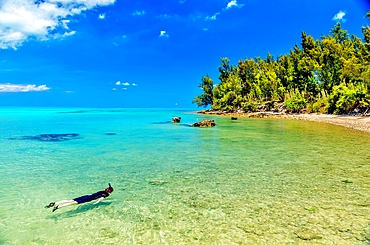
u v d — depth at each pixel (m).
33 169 15.15
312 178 12.67
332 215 8.55
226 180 12.69
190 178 13.13
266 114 73.06
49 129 39.34
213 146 22.86
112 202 10.09
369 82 47.44
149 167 15.49
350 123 39.88
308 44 80.38
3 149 22.09
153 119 65.56
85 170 14.91
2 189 11.70
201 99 120.69
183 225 8.16
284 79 86.75
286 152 19.48
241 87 102.06
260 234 7.49
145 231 7.84
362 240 7.03
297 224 8.01
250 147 22.05
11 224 8.38
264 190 11.12
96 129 39.25
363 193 10.48
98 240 7.37
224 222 8.29
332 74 65.62
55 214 9.09
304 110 71.94
